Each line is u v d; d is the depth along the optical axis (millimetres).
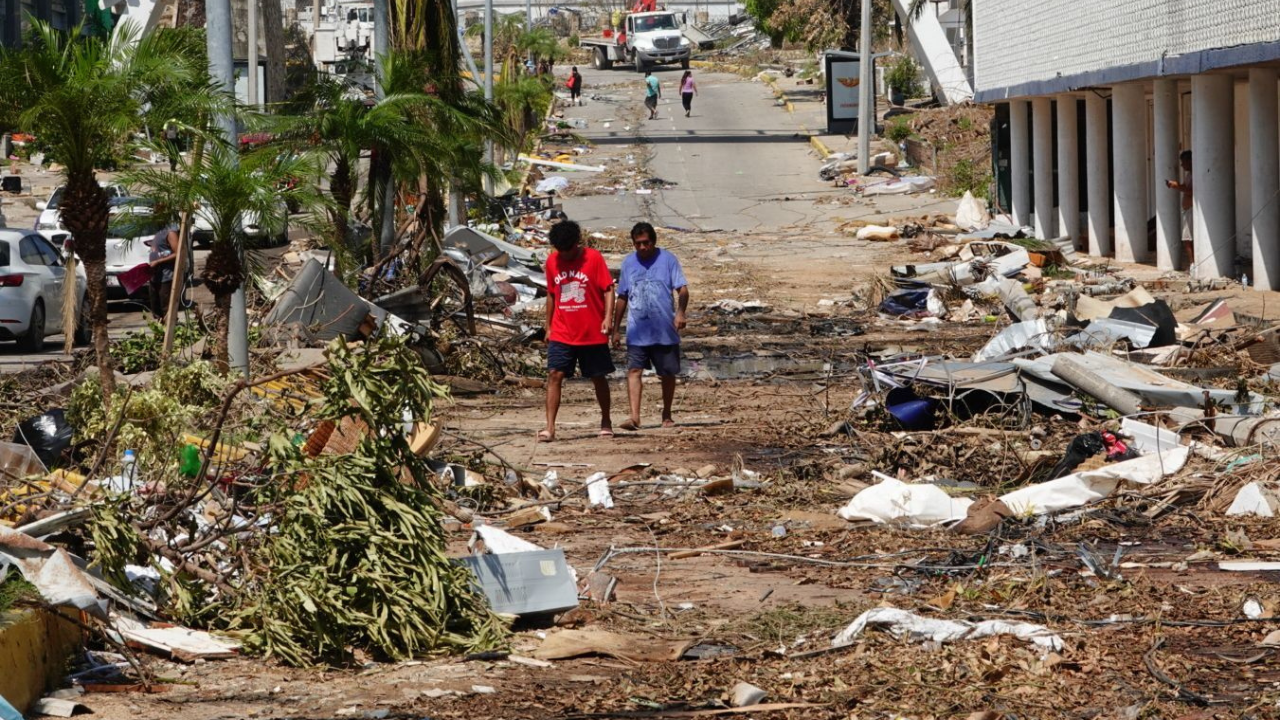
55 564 9195
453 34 33062
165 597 10258
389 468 9961
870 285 38000
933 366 19500
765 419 20453
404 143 27922
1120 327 23312
